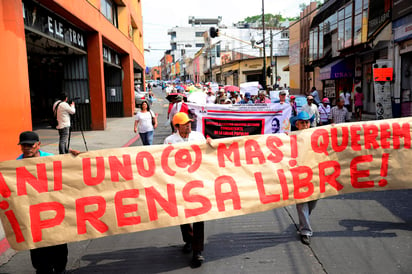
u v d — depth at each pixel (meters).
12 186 3.54
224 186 4.17
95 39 15.59
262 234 4.74
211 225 5.15
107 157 3.82
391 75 14.42
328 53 23.80
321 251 4.16
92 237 3.75
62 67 15.62
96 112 16.19
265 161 4.35
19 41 8.02
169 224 3.93
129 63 24.14
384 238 4.43
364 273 3.64
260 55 51.31
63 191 3.68
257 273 3.73
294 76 36.09
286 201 4.39
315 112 8.99
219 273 3.77
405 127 4.78
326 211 5.48
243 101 13.94
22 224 3.55
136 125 8.86
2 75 7.31
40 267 3.68
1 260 4.24
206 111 7.45
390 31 15.75
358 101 17.00
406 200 5.85
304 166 4.48
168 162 4.02
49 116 18.20
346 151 4.67
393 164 4.78
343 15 20.77
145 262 4.09
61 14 11.82
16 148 7.77
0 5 7.30
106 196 3.80
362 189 4.75
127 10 23.20
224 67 60.00
